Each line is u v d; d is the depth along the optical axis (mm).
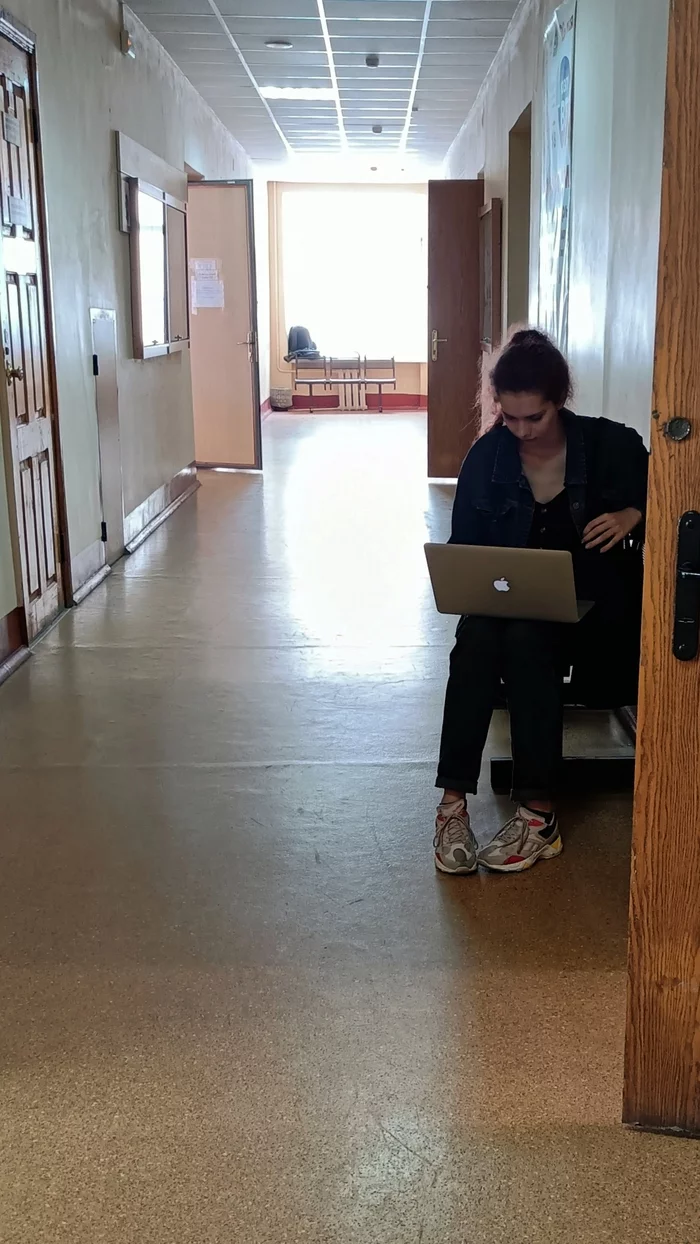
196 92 8383
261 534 6410
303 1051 1854
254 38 6781
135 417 6258
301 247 15078
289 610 4723
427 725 3389
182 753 3186
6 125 3955
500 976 2068
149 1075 1798
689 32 1309
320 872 2477
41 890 2410
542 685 2430
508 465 2473
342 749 3207
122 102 5914
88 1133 1669
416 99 8672
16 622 4113
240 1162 1604
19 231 4121
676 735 1505
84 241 5121
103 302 5480
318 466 9469
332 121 9750
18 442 4090
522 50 6074
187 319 7887
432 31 6617
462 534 2539
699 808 1518
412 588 5074
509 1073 1794
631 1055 1629
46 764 3113
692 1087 1624
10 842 2645
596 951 2150
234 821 2744
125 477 6008
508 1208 1516
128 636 4367
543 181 5172
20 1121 1697
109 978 2074
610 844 2586
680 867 1543
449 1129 1667
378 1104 1722
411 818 2754
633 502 2449
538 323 5309
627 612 2510
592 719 3350
